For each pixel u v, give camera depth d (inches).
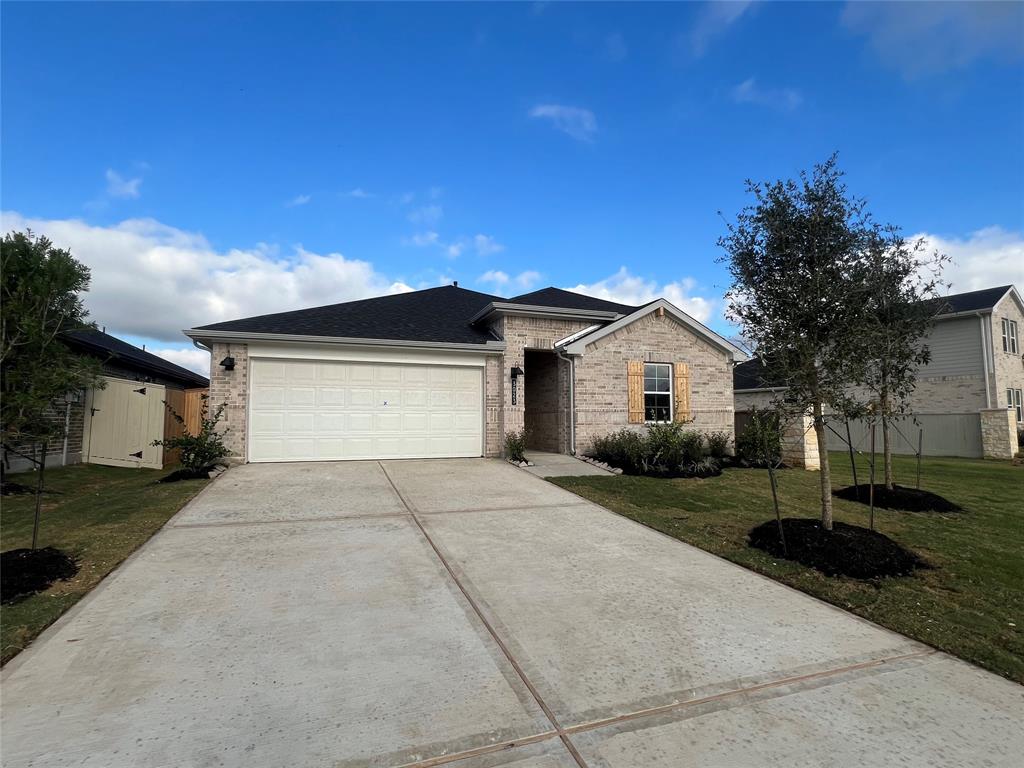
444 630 152.6
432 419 486.9
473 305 637.9
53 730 105.4
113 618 156.4
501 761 99.7
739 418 628.4
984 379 812.0
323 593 177.5
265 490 333.7
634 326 538.3
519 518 280.5
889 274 262.5
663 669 133.2
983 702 121.4
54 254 239.5
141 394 519.8
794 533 233.6
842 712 116.5
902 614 168.7
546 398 574.9
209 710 113.1
